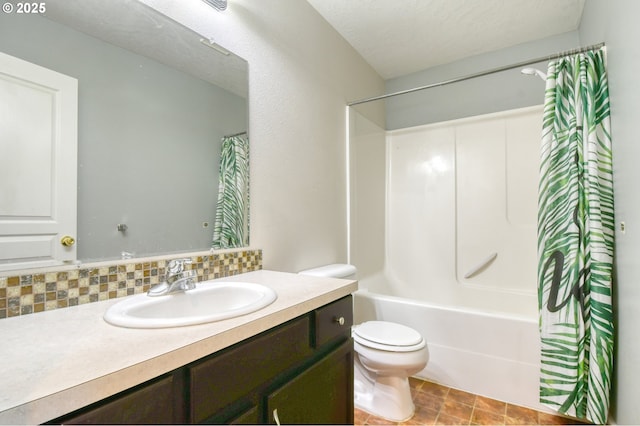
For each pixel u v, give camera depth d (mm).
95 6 938
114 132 965
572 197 1474
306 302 886
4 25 761
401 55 2545
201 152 1227
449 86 2686
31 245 787
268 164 1537
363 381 1709
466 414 1557
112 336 624
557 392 1431
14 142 767
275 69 1600
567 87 1590
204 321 688
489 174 2461
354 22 2088
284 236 1625
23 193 776
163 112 1104
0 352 550
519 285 2314
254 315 748
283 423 795
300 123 1777
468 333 1746
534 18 2074
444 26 2152
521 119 2361
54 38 846
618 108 1291
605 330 1334
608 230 1395
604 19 1487
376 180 2715
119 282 942
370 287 2520
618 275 1331
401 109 2910
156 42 1091
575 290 1421
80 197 882
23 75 788
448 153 2625
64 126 856
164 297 905
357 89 2455
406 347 1455
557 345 1450
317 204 1918
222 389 648
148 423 526
